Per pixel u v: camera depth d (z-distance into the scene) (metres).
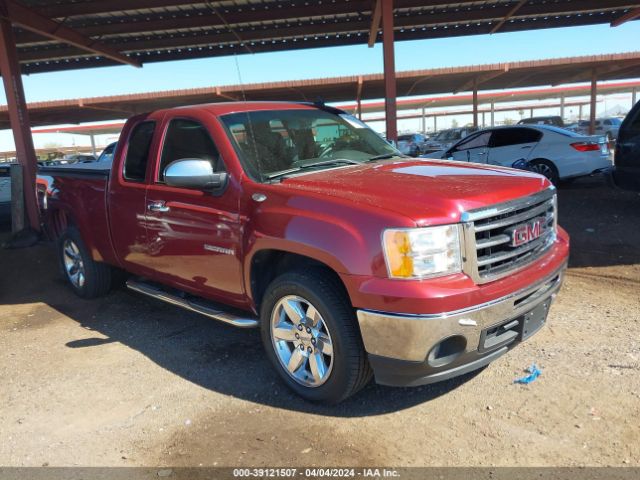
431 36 13.85
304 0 11.27
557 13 12.81
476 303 2.91
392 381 3.09
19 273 7.55
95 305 5.86
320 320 3.31
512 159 12.09
